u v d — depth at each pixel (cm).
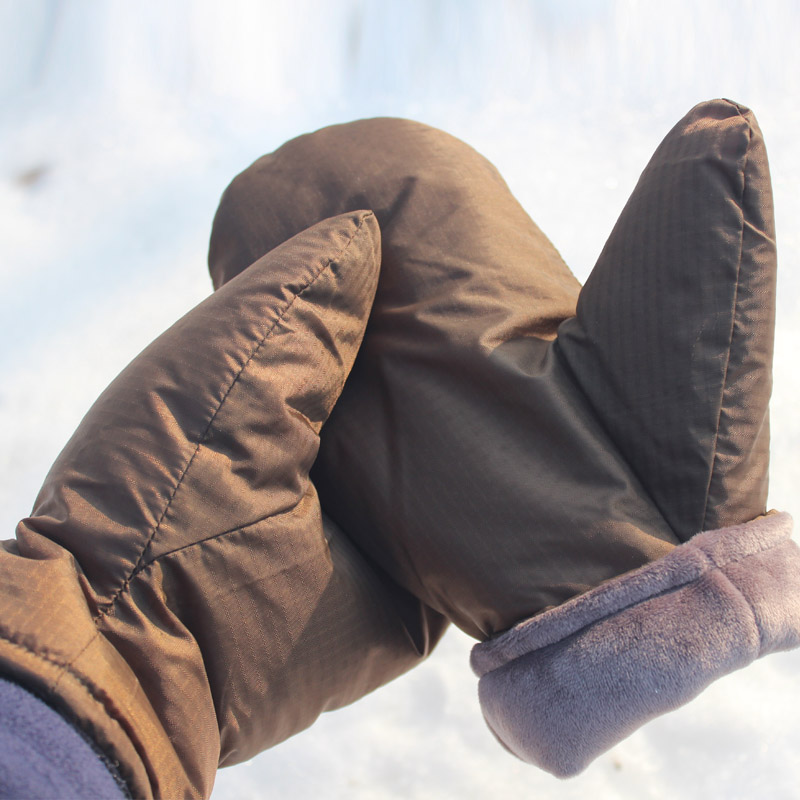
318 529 39
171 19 98
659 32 92
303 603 38
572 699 35
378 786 54
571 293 43
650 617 35
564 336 39
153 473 36
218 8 97
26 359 75
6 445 69
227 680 37
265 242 44
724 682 56
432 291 42
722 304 37
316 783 54
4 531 65
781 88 89
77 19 98
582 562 37
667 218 38
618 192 83
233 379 37
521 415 39
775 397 67
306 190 45
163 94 97
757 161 37
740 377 37
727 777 53
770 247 37
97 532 35
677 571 35
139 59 98
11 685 32
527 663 36
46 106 96
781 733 54
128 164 90
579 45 93
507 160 86
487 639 39
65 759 32
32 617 33
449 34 95
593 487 38
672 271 37
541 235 46
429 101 93
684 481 37
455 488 39
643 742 54
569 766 36
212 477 36
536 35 94
